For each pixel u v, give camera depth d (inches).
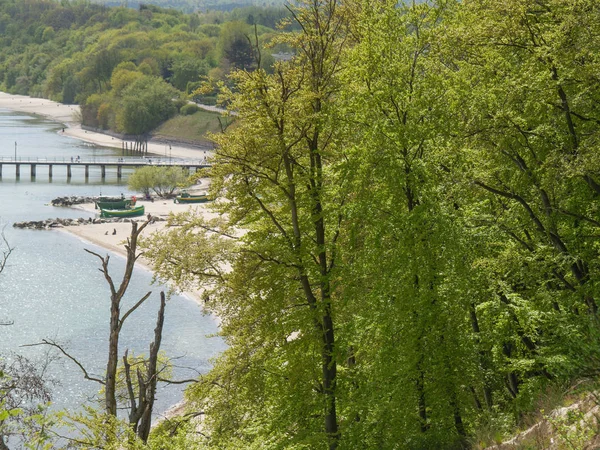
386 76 936.9
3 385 743.1
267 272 910.4
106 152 7465.6
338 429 918.4
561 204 903.7
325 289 925.8
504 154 915.4
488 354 981.2
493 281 927.7
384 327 880.9
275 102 877.2
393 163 898.7
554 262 896.3
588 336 739.4
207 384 966.4
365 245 931.3
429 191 905.5
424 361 867.4
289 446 910.4
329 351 911.7
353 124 955.3
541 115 879.1
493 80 906.1
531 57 858.8
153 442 873.5
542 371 882.8
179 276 933.8
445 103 915.4
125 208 4436.5
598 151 775.7
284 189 901.2
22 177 5851.4
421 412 887.7
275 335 917.8
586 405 556.1
